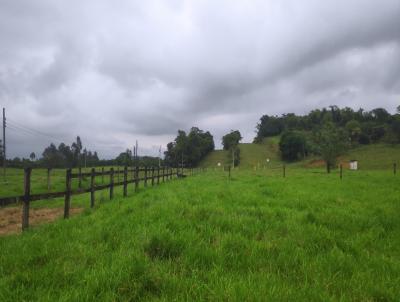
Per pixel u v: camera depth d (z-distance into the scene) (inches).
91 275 152.9
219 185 716.7
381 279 159.6
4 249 212.8
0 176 1558.8
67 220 320.8
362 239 236.4
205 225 259.4
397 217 314.3
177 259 182.1
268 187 623.2
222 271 166.2
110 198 509.0
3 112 1695.4
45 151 6171.3
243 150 6870.1
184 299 134.5
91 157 6210.6
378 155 4239.7
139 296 138.2
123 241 216.4
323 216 313.3
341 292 141.6
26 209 283.6
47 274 160.1
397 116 5876.0
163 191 576.1
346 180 872.3
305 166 4055.1
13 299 135.3
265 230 256.4
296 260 185.2
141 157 5182.1
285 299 131.6
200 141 6707.7
